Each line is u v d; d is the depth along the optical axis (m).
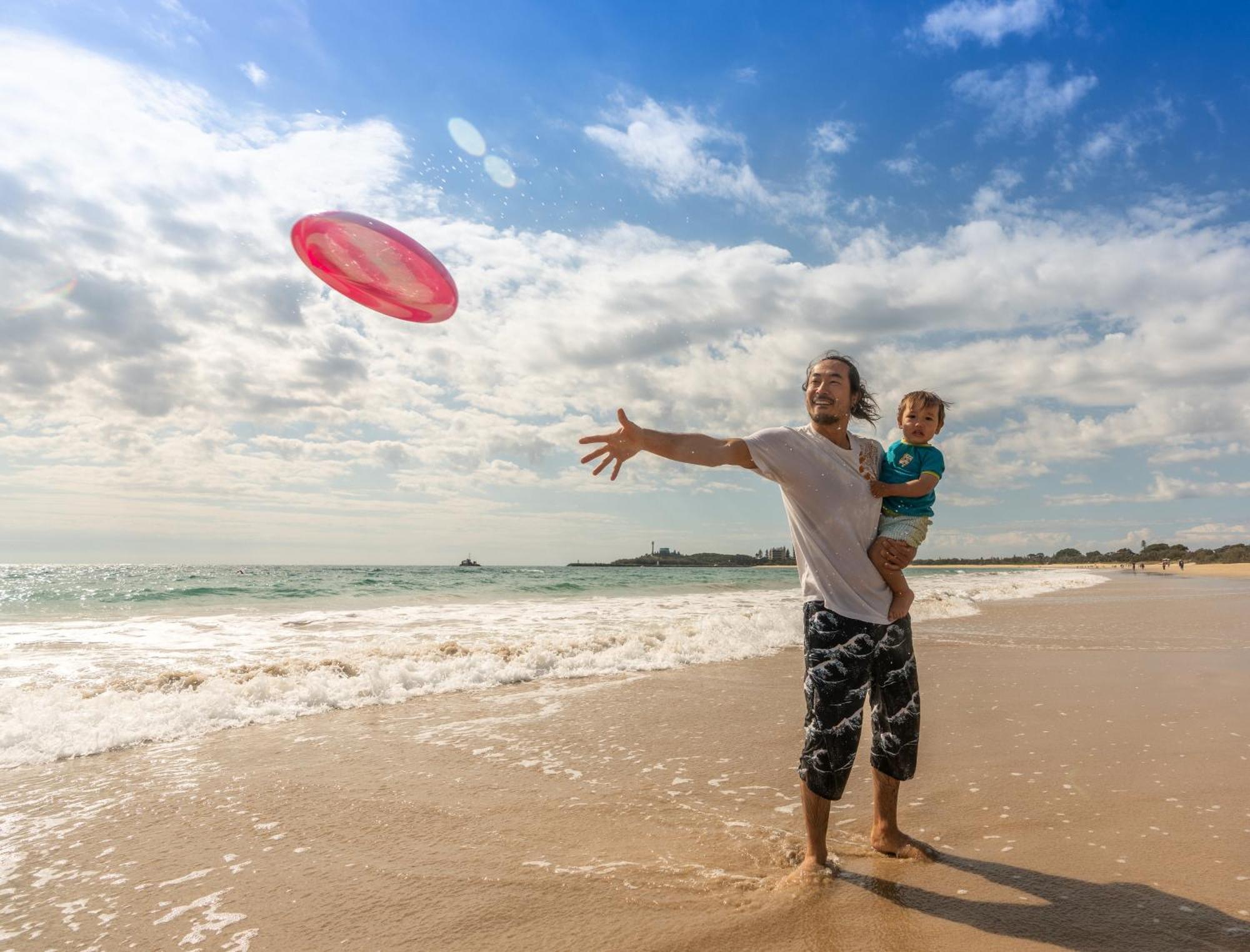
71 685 5.62
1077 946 1.99
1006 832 2.85
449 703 5.50
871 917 2.18
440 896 2.38
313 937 2.13
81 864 2.65
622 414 2.55
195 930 2.17
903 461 2.76
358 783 3.56
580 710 5.24
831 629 2.53
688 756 4.05
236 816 3.11
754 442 2.58
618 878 2.49
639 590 25.17
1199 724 4.61
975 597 20.62
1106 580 40.72
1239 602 17.92
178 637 9.43
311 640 9.19
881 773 2.68
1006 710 5.05
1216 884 2.36
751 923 2.16
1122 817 2.98
